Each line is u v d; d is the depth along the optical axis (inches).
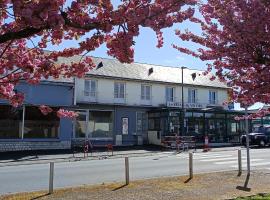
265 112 448.8
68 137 1272.1
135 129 1595.7
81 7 201.3
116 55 222.5
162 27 201.6
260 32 311.4
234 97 374.6
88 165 821.9
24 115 1198.3
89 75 1502.2
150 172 708.0
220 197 459.2
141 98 1642.5
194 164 842.8
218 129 1686.8
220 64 362.0
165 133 1528.1
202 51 366.9
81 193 468.8
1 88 253.8
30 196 447.8
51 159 985.5
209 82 1846.7
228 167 793.6
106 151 1222.3
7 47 228.8
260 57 331.3
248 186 535.8
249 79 360.8
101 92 1544.0
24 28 195.5
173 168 766.5
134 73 1652.3
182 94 1624.0
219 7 324.8
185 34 364.5
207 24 354.0
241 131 1756.9
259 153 1157.1
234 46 337.7
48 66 245.0
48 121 1239.5
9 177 645.9
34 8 173.0
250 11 309.4
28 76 251.3
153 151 1251.8
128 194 467.2
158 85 1694.1
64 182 591.5
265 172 684.7
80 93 1494.8
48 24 183.2
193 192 487.2
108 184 531.8
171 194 472.7
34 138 1214.9
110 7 199.8
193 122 1616.6
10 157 1024.9
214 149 1364.4
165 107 1642.5
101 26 202.4
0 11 190.7
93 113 1507.1
